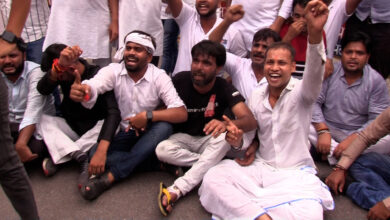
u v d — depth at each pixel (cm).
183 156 231
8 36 143
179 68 300
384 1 297
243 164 219
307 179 196
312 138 258
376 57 315
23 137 229
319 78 185
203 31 298
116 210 203
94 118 252
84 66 242
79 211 201
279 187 194
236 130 197
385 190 211
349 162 222
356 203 214
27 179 152
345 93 261
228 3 377
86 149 240
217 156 214
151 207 206
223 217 191
